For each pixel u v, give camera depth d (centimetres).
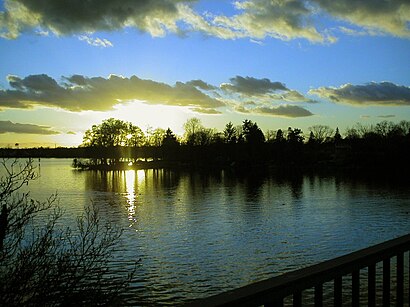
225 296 218
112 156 15688
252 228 3950
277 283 240
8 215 884
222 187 8388
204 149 15962
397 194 6481
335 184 8506
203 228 3988
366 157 13275
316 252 2972
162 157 16700
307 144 15662
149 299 2042
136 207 5541
